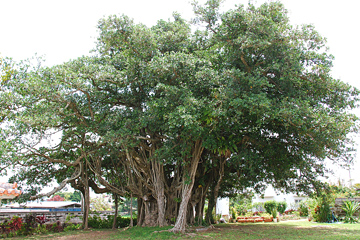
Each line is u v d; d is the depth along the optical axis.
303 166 15.89
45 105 13.07
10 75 14.68
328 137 11.79
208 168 17.97
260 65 13.58
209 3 13.76
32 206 24.84
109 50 17.23
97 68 14.30
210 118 12.45
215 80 12.32
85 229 18.16
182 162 14.29
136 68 14.70
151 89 16.03
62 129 15.39
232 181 20.69
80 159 16.17
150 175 16.56
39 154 14.21
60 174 18.56
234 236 13.33
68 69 13.99
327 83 12.59
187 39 16.16
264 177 19.05
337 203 24.36
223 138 14.33
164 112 12.91
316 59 13.16
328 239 12.12
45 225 17.11
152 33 14.10
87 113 15.45
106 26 14.18
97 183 20.42
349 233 14.38
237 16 12.26
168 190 16.98
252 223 23.16
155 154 14.32
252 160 14.41
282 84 12.77
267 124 14.14
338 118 11.66
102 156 16.73
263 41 11.62
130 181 17.12
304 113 11.22
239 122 12.55
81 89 13.62
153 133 15.66
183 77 13.25
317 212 23.62
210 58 14.58
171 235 13.12
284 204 34.88
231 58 13.37
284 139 14.67
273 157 15.62
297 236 13.34
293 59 12.26
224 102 11.83
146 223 16.97
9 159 11.70
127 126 14.06
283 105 11.42
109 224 20.09
